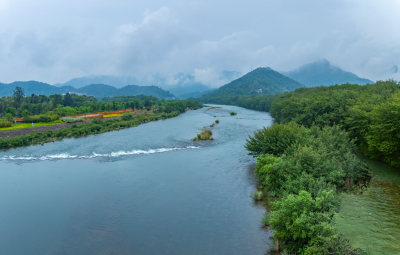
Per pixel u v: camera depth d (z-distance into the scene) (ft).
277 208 84.84
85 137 290.56
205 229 95.20
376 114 150.92
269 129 162.50
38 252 84.79
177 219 103.40
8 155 211.00
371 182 125.59
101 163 185.37
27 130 314.76
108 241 89.66
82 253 83.41
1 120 362.33
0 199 126.31
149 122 442.09
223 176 152.66
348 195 110.52
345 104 227.20
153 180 148.97
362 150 182.70
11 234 95.76
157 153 212.64
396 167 146.92
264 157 137.59
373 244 76.18
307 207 72.43
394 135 140.26
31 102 625.00
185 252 81.92
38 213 111.75
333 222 71.31
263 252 79.41
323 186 88.74
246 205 113.39
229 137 280.31
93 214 109.81
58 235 94.48
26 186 143.02
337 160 121.70
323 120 224.94
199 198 122.72
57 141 269.03
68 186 142.10
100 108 595.06
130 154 210.18
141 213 109.50
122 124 369.71
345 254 63.57
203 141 258.98
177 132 320.50
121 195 128.67
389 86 274.98
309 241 67.97
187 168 170.50
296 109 294.66
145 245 86.63
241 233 91.35
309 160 107.55
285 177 107.24
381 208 99.04
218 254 80.18
